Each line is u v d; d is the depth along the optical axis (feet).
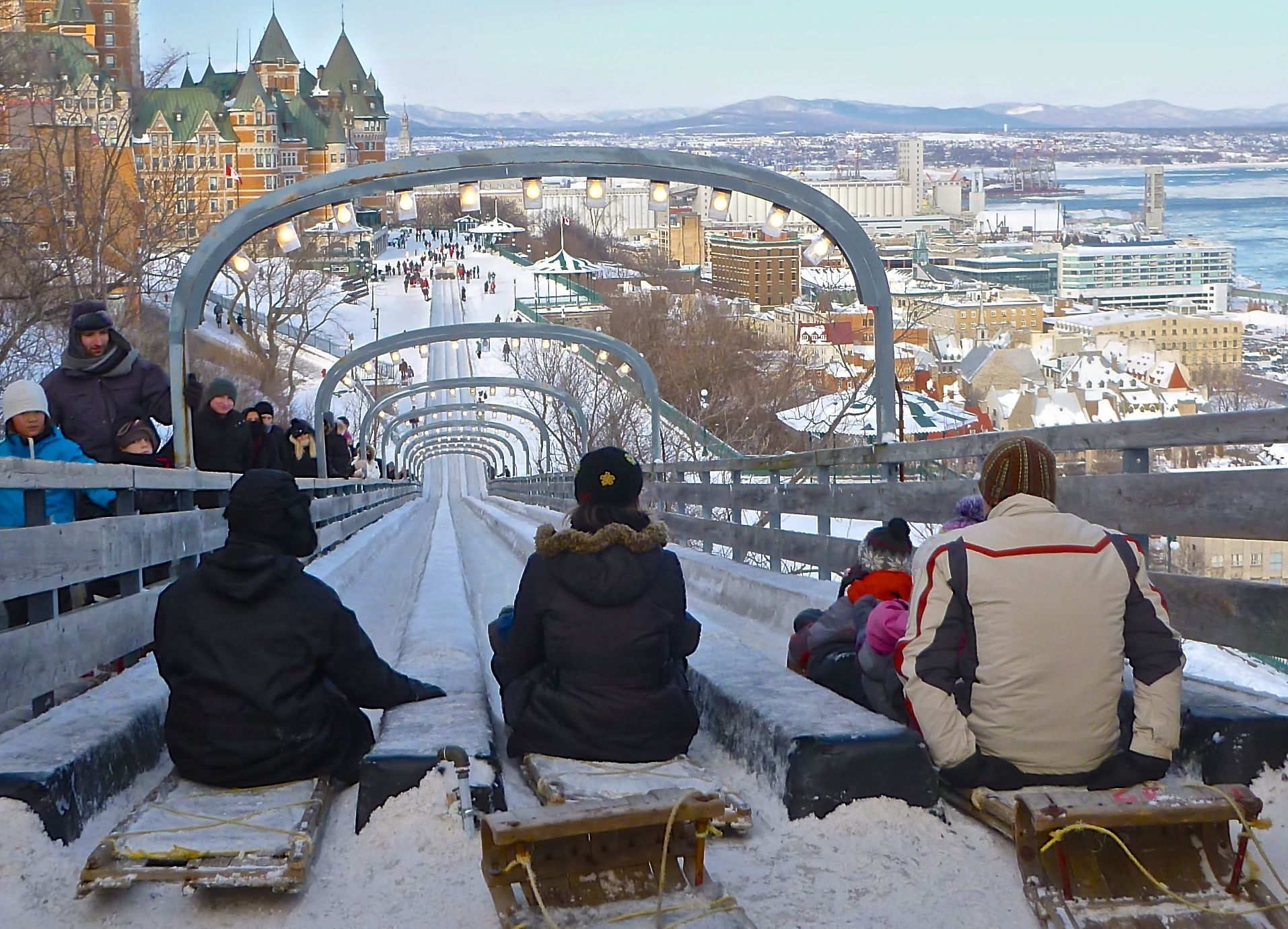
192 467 35.50
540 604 14.70
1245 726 13.25
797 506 36.35
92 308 26.50
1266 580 15.88
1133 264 602.85
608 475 14.82
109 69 293.84
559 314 290.76
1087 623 12.20
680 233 479.00
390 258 592.19
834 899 11.39
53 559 17.52
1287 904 10.77
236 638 14.08
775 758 13.66
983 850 12.21
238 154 418.51
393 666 19.54
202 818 12.75
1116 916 10.73
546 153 36.09
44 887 11.80
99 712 15.52
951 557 12.58
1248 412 15.69
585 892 10.86
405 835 12.62
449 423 202.28
